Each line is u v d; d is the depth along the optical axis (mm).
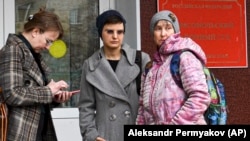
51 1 5629
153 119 3287
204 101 3086
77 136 5602
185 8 5656
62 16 5656
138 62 3809
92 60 3830
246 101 6012
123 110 3721
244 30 5875
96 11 5738
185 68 3117
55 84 3459
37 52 3502
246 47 5902
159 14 3379
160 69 3256
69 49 5672
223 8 5781
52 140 3570
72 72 5676
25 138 3324
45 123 3539
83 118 3797
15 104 3285
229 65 5855
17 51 3330
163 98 3178
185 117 3086
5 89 3279
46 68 3646
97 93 3752
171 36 3254
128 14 5504
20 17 5562
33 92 3322
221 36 5797
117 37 3734
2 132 3268
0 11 5477
